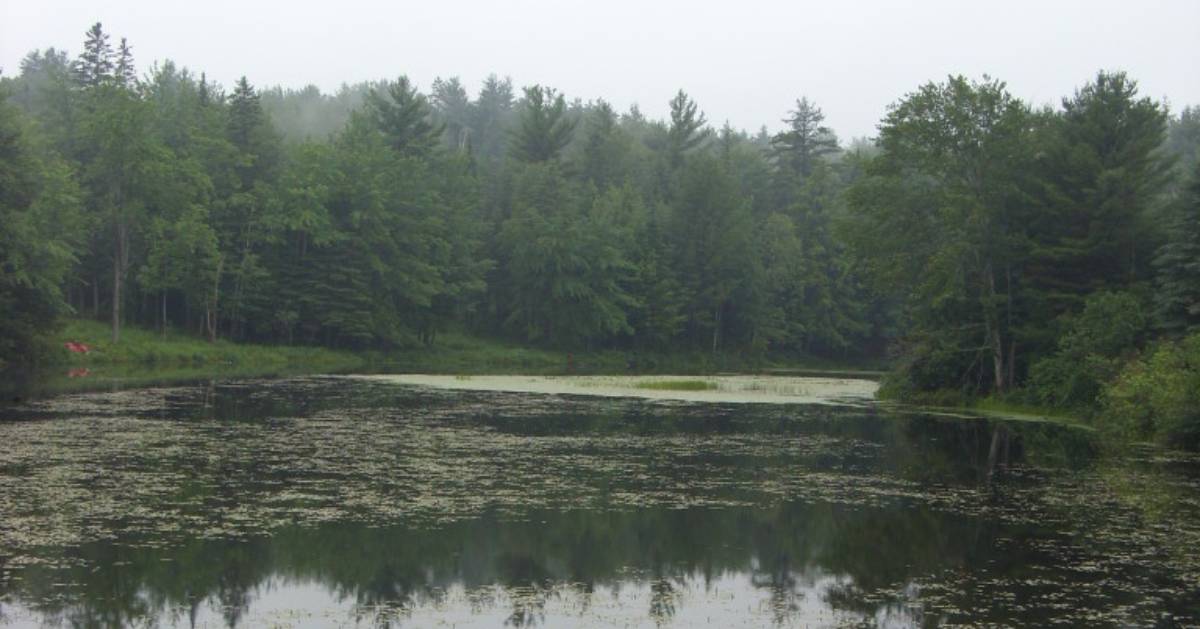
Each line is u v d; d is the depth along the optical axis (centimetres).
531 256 9231
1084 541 1728
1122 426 3356
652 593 1398
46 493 1927
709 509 1942
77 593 1334
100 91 7581
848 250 5234
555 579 1455
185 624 1226
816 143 12088
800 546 1673
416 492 2030
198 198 7675
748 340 10019
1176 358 3228
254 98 8362
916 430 3441
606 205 9588
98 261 7500
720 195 9762
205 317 7925
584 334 9356
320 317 8106
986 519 1900
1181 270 3712
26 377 4950
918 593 1416
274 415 3347
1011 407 4428
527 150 10669
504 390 4853
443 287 8800
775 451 2783
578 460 2512
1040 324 4600
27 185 5247
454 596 1362
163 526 1692
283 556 1530
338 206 8412
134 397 3906
